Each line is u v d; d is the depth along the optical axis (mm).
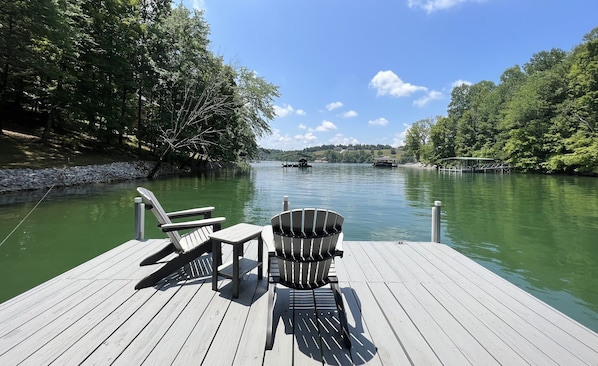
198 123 19609
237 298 2447
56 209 8086
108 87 16781
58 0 11594
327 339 1898
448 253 3732
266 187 16625
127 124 18344
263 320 2105
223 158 21578
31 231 6129
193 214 3348
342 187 17453
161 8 20125
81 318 2086
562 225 7734
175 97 19328
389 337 1923
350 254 3691
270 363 1639
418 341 1876
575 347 1805
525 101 29109
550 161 26266
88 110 16016
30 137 15203
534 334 1954
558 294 3930
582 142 23344
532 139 28094
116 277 2850
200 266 3193
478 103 45812
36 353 1683
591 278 4410
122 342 1806
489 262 5059
